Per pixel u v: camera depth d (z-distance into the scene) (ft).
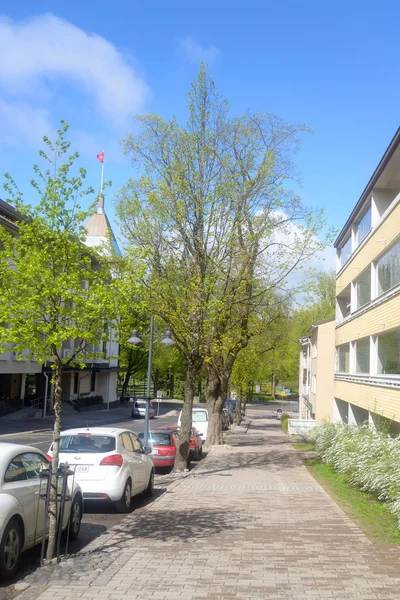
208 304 66.59
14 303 27.63
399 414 58.70
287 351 193.06
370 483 44.14
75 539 30.94
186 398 66.80
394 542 29.99
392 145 61.46
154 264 66.54
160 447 68.23
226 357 100.78
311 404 134.92
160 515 37.45
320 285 202.49
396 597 20.77
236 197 70.90
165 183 69.26
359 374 82.94
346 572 24.04
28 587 22.03
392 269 63.46
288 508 40.91
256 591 21.48
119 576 23.39
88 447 39.81
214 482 56.13
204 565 25.08
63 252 28.71
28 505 25.03
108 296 28.19
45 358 28.53
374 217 74.02
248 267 75.10
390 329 63.77
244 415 200.95
